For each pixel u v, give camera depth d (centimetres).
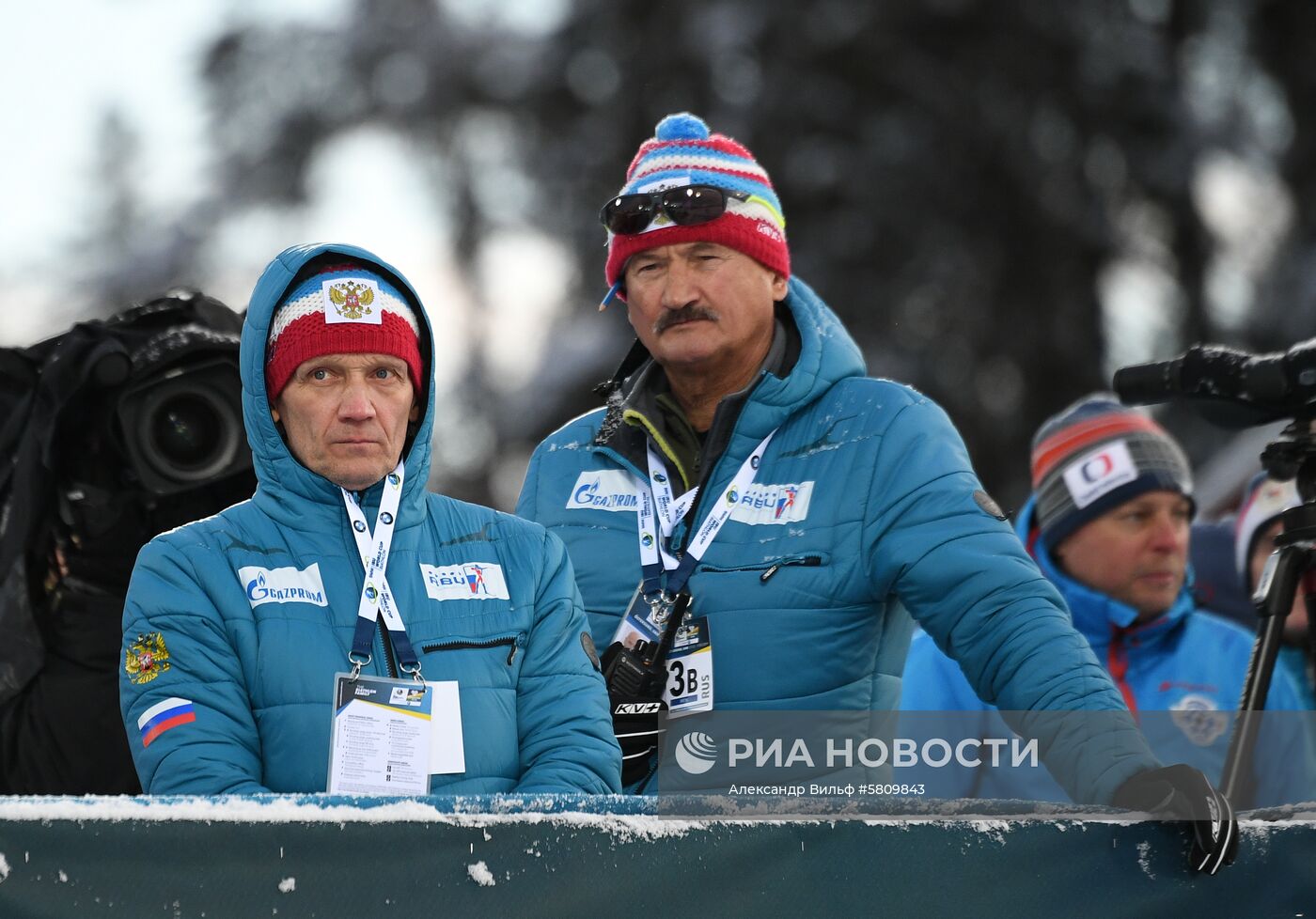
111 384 1202
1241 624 1797
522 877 831
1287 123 6981
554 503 1247
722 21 6631
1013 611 1059
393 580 966
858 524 1138
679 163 1205
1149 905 896
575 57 7319
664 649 1149
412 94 9056
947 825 889
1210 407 1108
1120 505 1427
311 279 975
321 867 809
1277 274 6675
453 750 934
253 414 978
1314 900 916
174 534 963
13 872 772
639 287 1209
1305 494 1077
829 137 6494
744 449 1190
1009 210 6494
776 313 1271
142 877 786
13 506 1193
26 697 1187
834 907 869
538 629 996
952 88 6494
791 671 1130
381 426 965
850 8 6531
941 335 6269
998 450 6212
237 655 935
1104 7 6694
